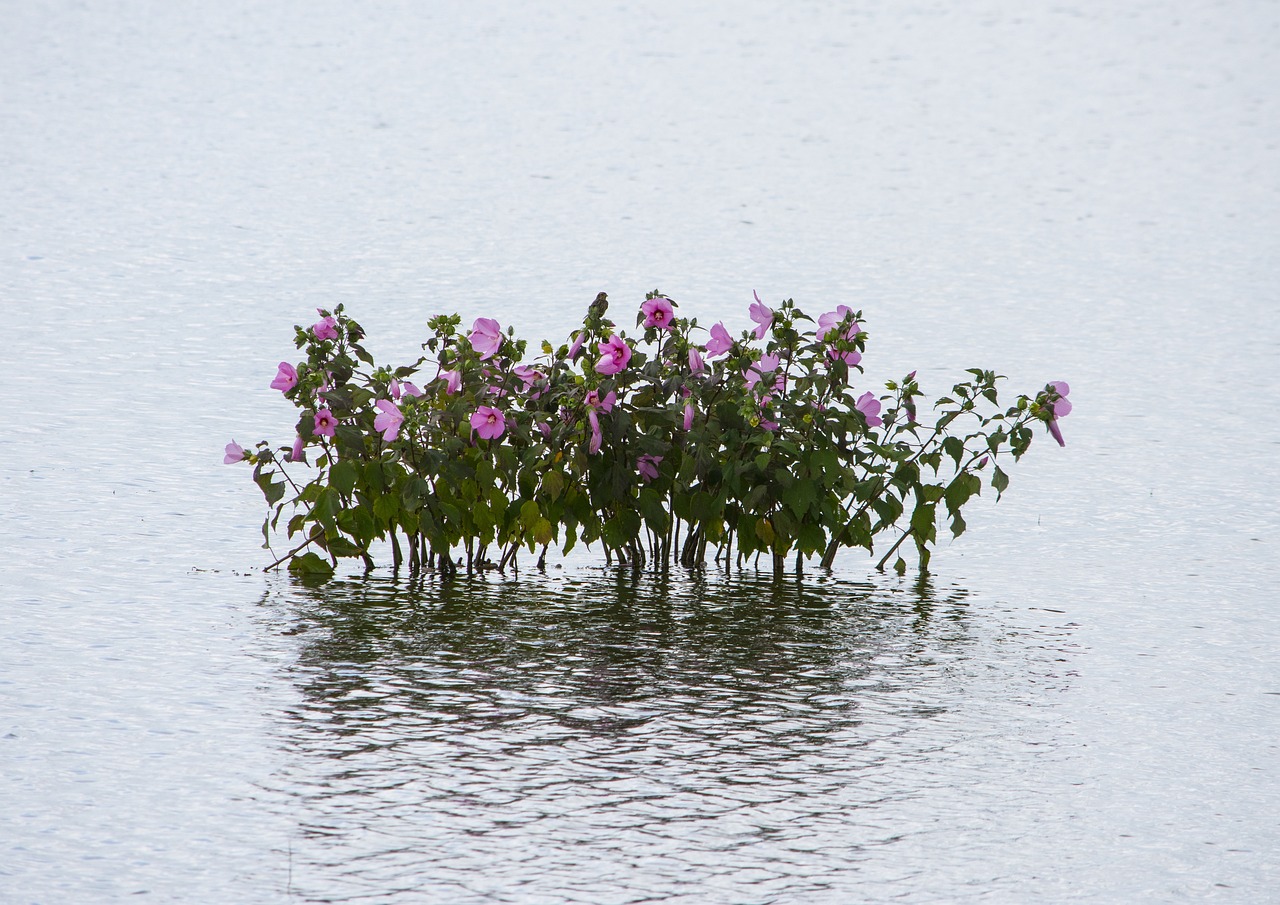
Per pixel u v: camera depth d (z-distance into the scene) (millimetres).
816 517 12938
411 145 47031
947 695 10273
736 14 82062
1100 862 7953
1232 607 12461
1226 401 20547
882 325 25297
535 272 29078
